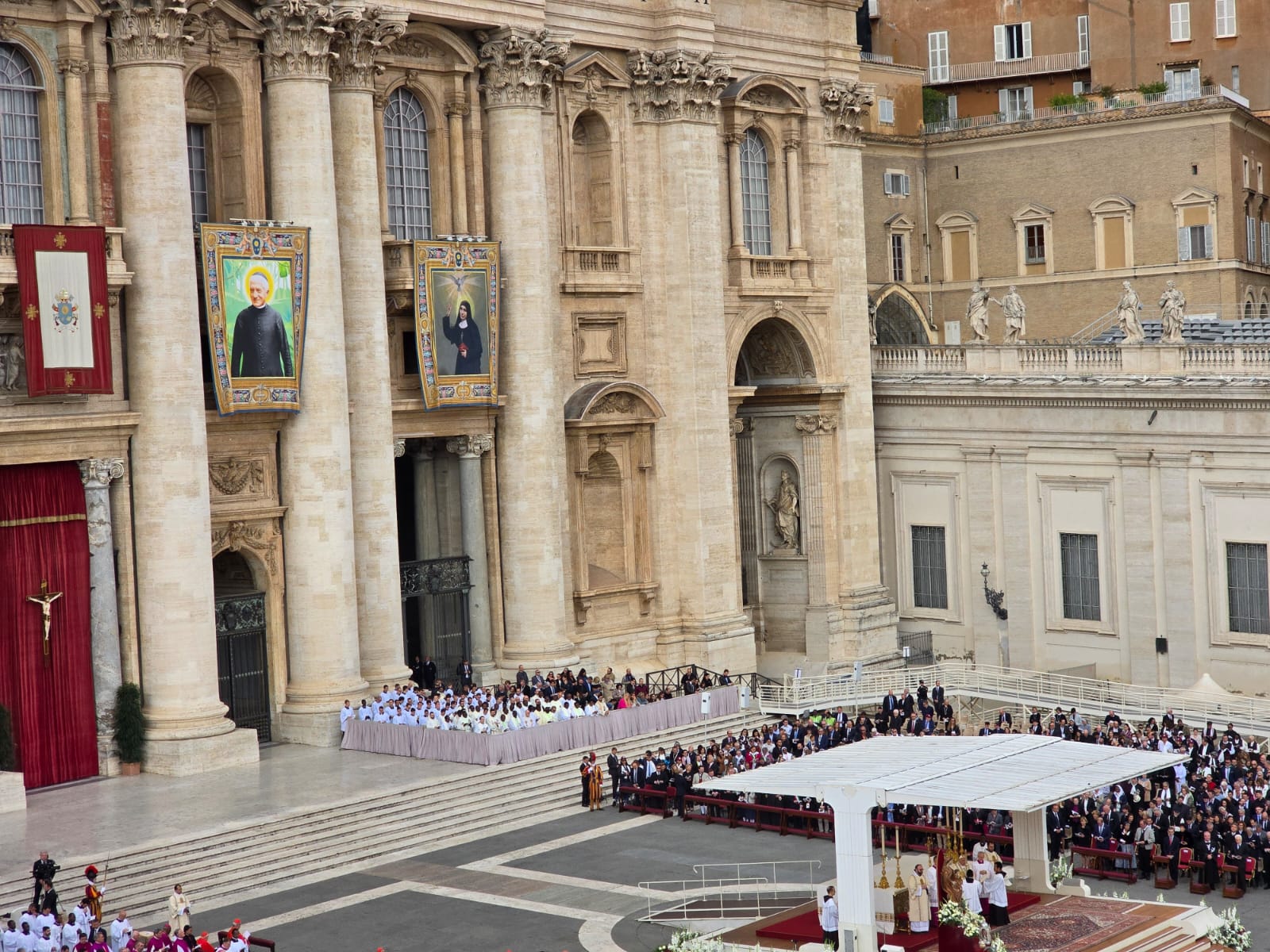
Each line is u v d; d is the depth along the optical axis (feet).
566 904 130.82
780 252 216.54
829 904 118.11
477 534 186.80
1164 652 201.26
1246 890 133.08
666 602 203.82
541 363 187.11
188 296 157.99
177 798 148.87
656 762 159.43
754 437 224.53
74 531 154.81
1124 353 202.80
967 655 219.41
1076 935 118.32
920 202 261.03
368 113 174.29
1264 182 254.88
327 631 169.48
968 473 217.56
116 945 118.73
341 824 145.18
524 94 185.57
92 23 154.61
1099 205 245.86
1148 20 268.82
